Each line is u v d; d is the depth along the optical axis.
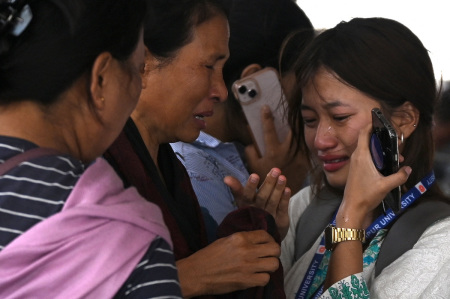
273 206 2.31
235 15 2.93
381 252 2.29
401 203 2.35
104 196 1.38
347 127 2.36
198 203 2.18
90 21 1.41
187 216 2.13
